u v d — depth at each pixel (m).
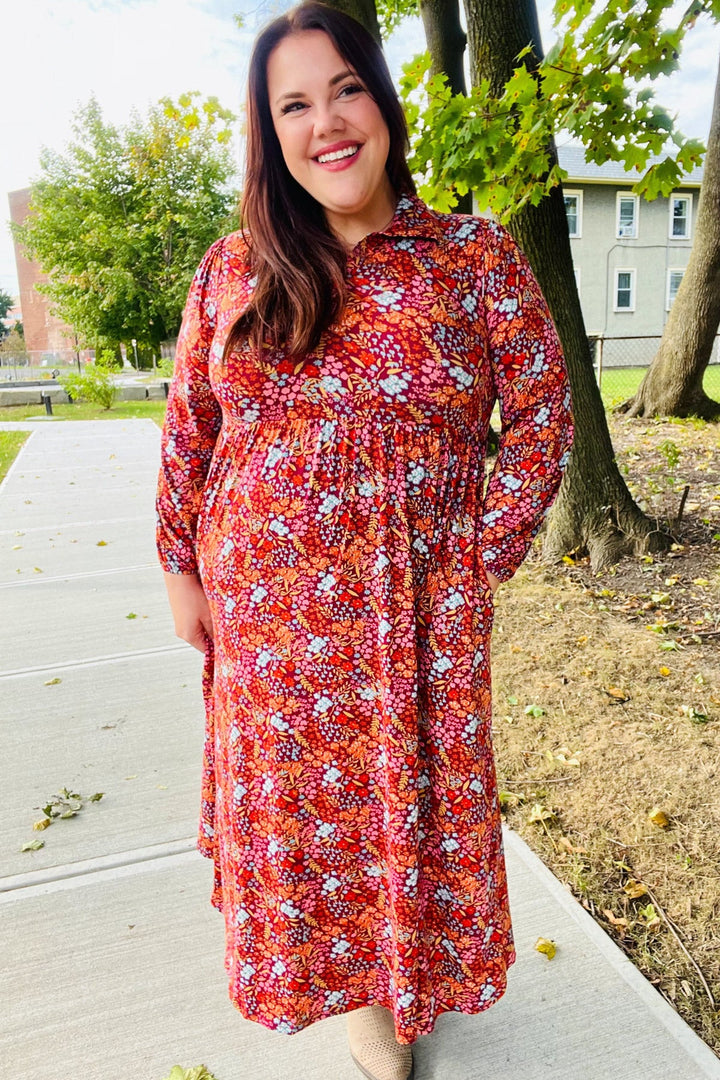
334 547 1.19
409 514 1.19
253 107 1.22
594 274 25.50
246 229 1.26
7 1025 1.62
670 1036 1.56
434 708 1.24
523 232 4.09
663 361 9.19
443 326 1.17
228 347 1.18
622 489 4.40
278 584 1.21
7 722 2.85
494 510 1.28
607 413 9.76
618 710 2.79
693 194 26.08
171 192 26.86
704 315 8.71
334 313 1.15
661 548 4.32
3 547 5.18
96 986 1.71
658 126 3.16
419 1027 1.35
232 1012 1.65
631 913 1.88
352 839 1.31
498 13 4.02
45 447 9.70
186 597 1.49
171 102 4.86
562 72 3.21
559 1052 1.54
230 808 1.35
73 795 2.38
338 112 1.16
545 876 2.00
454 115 3.54
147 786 2.43
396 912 1.28
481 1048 1.55
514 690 2.98
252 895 1.37
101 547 5.15
